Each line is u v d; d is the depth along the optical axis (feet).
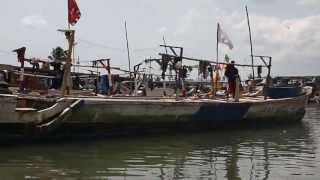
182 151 54.65
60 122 55.47
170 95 89.45
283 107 85.76
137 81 89.86
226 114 75.51
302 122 93.04
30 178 39.37
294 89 94.79
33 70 69.77
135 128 65.05
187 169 44.32
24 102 56.59
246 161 48.70
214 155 52.24
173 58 77.46
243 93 99.25
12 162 45.50
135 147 56.54
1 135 52.90
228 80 81.20
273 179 40.45
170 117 68.18
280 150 56.24
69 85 61.87
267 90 92.38
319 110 132.98
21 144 54.85
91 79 93.71
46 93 65.21
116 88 85.76
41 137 55.88
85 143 57.62
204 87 108.99
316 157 51.29
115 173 42.06
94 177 40.37
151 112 65.57
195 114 71.15
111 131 62.64
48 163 45.47
